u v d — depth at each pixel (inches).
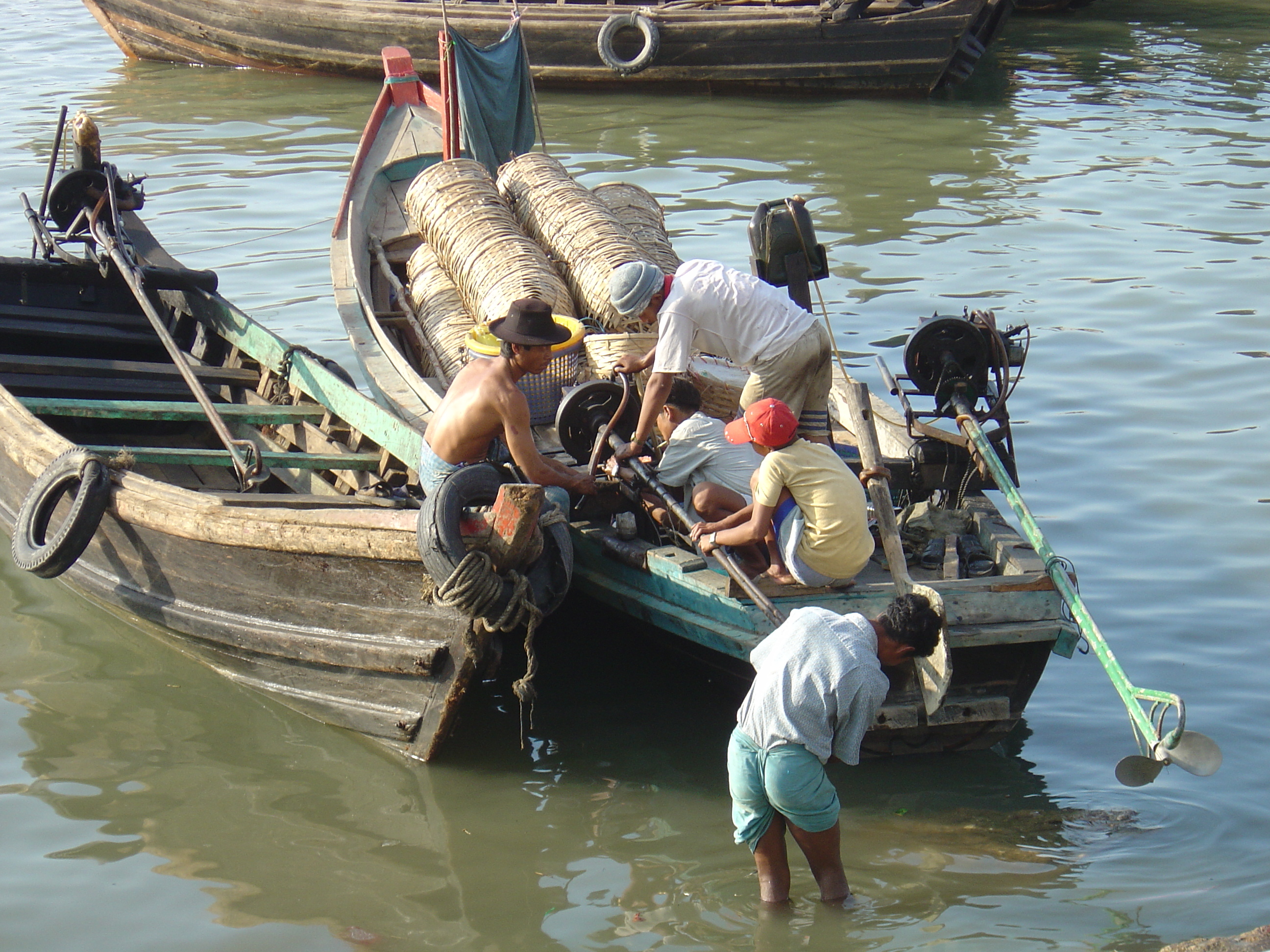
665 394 681.6
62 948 508.4
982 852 561.6
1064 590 627.2
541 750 659.4
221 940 514.3
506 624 605.3
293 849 578.6
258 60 2378.2
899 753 646.5
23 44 2674.7
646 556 679.1
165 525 701.3
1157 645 720.3
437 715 633.6
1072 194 1608.0
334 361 1005.8
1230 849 553.6
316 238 1455.5
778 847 529.0
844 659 506.3
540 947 509.0
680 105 2162.9
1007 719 639.1
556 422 726.5
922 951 494.6
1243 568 794.8
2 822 592.1
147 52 2513.5
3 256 1125.7
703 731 675.4
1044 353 1131.9
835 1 2107.5
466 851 576.4
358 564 638.5
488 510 600.7
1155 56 2437.3
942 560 682.8
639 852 574.9
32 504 751.7
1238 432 976.9
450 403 664.4
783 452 611.5
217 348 1064.2
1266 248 1389.0
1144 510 869.8
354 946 511.2
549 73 2234.3
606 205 1004.6
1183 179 1659.7
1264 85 2178.9
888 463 745.6
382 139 1268.5
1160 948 486.9
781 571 628.1
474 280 904.3
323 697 684.1
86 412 832.9
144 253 1068.5
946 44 2092.8
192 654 754.2
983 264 1355.8
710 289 684.1
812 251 818.2
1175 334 1164.5
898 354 1119.6
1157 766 539.8
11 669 737.0
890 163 1772.9
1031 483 912.9
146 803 611.2
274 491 933.8
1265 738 634.2
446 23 1214.9
